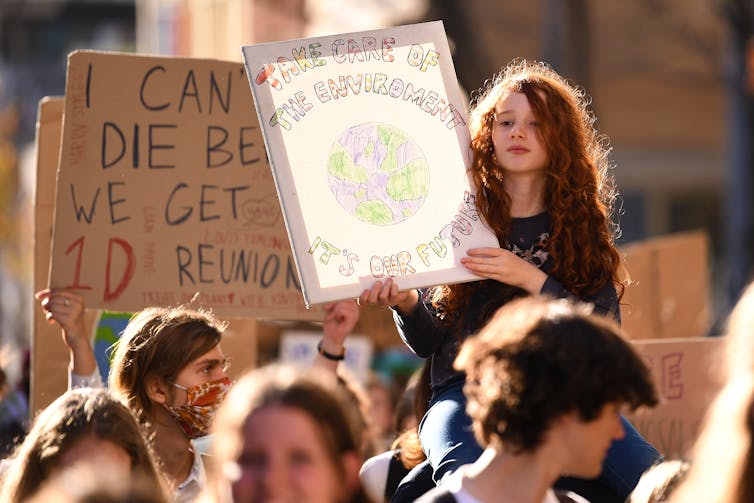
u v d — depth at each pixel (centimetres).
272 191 1468
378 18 4934
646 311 2094
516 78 1118
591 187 1110
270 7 4728
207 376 1203
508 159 1095
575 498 891
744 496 691
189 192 1452
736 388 710
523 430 773
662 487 934
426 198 1105
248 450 706
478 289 1116
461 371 1092
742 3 4047
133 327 1222
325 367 1445
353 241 1083
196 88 1466
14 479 953
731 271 4094
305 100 1105
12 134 8400
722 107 7012
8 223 7869
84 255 1418
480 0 6356
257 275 1459
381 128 1110
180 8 5825
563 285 1094
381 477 1275
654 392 793
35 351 1538
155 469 971
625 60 6688
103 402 971
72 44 12762
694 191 7238
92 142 1438
